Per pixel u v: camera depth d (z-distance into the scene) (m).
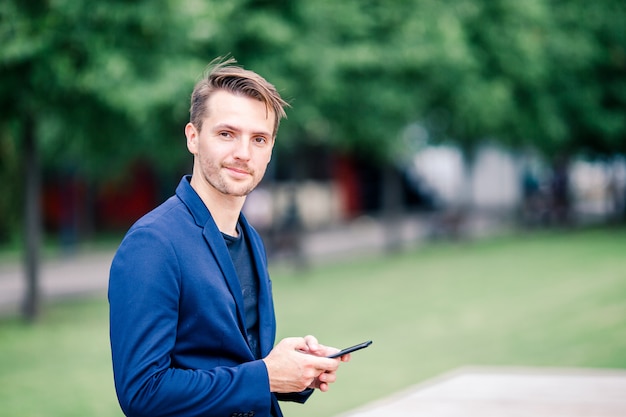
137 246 1.89
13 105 9.91
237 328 1.98
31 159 10.79
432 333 8.96
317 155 29.08
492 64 17.86
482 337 8.48
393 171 19.55
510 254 17.03
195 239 1.96
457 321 9.62
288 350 1.94
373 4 14.38
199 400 1.84
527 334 8.41
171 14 9.30
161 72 9.35
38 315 10.76
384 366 7.38
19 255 19.91
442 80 16.22
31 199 10.77
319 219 28.86
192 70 9.46
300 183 22.73
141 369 1.81
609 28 20.81
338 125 15.93
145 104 9.11
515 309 10.10
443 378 4.27
